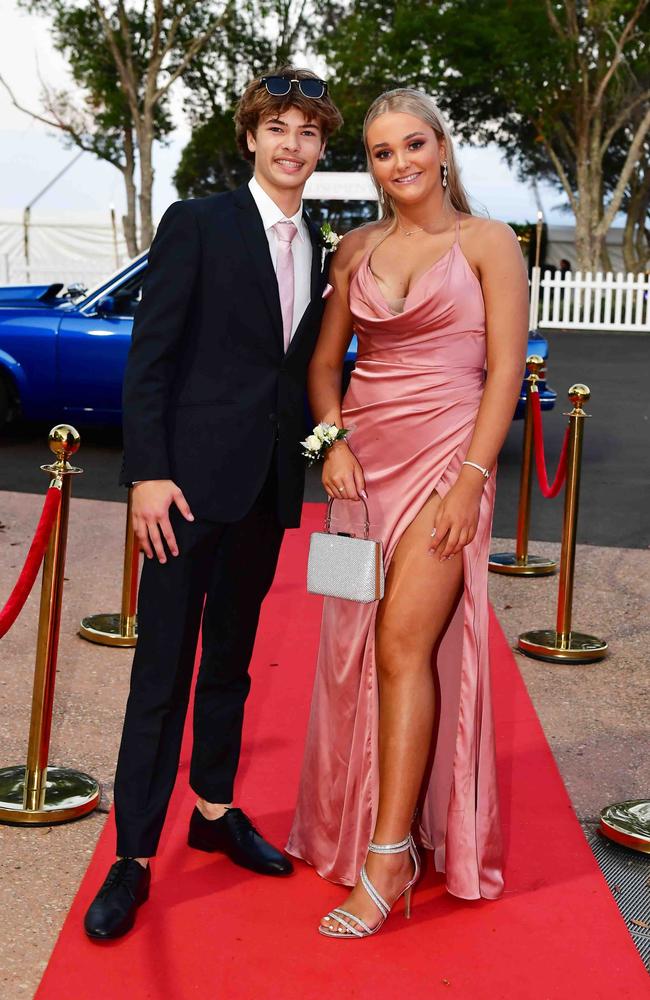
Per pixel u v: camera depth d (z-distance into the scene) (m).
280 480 2.79
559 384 14.53
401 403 2.79
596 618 5.38
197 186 36.50
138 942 2.61
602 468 9.37
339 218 11.17
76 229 27.11
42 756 3.23
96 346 8.95
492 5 27.12
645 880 3.03
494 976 2.53
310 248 2.82
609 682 4.54
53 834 3.15
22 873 2.93
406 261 2.80
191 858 3.02
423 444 2.79
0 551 6.17
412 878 2.75
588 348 18.91
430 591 2.74
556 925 2.75
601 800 3.49
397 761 2.72
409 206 2.79
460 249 2.76
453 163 2.84
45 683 3.21
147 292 2.67
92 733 3.87
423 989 2.47
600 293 22.67
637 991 2.49
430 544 2.75
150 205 27.70
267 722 3.94
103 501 7.61
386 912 2.69
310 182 11.12
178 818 3.25
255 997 2.42
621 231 35.72
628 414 12.26
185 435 2.70
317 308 2.82
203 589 2.76
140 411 2.63
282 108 2.63
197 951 2.58
